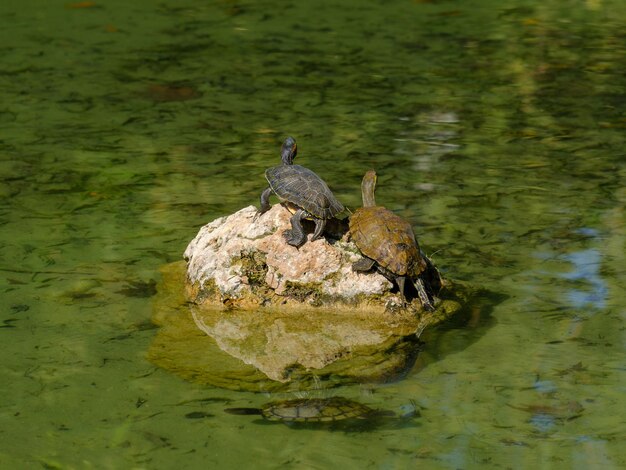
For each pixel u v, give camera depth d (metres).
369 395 11.99
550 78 26.84
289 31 30.92
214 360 12.76
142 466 10.58
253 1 34.66
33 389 12.11
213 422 11.41
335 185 19.22
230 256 14.13
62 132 22.25
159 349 13.05
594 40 30.61
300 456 10.75
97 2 34.00
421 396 11.96
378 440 11.08
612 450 10.87
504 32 31.38
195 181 19.50
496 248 16.45
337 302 13.73
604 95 25.41
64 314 14.04
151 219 17.59
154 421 11.44
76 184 19.34
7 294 14.66
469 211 18.11
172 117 23.38
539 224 17.50
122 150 21.23
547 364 12.67
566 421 11.45
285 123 23.03
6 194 18.77
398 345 13.11
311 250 13.82
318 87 25.72
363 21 32.31
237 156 20.89
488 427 11.32
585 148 21.67
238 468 10.55
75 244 16.53
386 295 13.68
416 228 17.28
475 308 14.20
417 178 19.78
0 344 13.17
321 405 11.76
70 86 25.41
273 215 14.24
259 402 11.83
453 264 15.76
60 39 29.50
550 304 14.38
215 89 25.44
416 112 23.98
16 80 25.78
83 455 10.80
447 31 31.34
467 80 26.56
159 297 14.52
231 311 13.90
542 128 22.97
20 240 16.67
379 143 21.80
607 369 12.56
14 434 11.19
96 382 12.26
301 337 13.26
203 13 32.94
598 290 14.84
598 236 17.00
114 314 14.02
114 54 28.14
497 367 12.59
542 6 35.06
